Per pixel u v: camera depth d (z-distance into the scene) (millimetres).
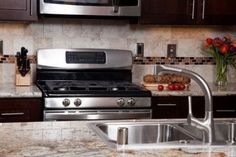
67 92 2836
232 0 3363
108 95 2889
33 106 2846
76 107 2836
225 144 1526
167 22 3273
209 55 3715
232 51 3480
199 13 3318
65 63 3301
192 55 3691
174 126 1885
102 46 3520
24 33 3344
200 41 3697
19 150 1385
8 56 3328
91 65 3359
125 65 3430
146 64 3598
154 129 1950
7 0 2971
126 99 2922
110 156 1327
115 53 3412
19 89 2969
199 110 3131
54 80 3312
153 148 1441
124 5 3119
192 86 3428
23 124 1818
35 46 3379
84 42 3480
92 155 1336
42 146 1444
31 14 3029
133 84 3334
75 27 3445
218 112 3188
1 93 2787
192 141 1563
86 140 1543
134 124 1940
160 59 3625
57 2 3002
